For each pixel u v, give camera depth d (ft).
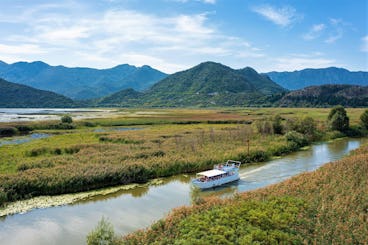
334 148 262.88
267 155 219.00
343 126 344.69
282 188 128.57
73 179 146.30
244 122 417.08
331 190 121.60
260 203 107.86
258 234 85.35
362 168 148.05
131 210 124.47
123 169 162.20
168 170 176.55
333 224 93.50
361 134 345.72
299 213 99.91
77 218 116.67
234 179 164.25
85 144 231.09
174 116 521.65
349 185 125.49
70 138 279.49
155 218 116.47
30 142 256.11
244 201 111.34
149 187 155.12
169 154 204.33
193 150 218.59
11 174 147.43
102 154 199.41
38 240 99.86
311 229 91.40
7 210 122.83
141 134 293.23
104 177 153.89
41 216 118.11
